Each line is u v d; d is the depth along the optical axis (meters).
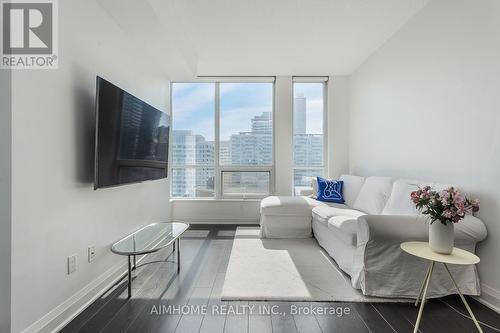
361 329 1.56
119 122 2.13
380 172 3.32
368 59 3.64
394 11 2.55
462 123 2.04
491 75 1.81
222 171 4.53
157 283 2.16
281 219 3.44
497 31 1.76
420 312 1.51
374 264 1.89
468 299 1.88
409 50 2.70
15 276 1.32
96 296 1.95
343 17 2.64
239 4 2.41
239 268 2.45
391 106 3.06
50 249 1.55
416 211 2.11
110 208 2.22
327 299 1.89
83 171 1.86
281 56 3.60
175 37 2.81
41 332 1.47
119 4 2.08
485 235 1.81
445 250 1.53
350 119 4.30
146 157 2.71
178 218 4.34
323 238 3.00
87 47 1.91
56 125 1.61
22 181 1.37
